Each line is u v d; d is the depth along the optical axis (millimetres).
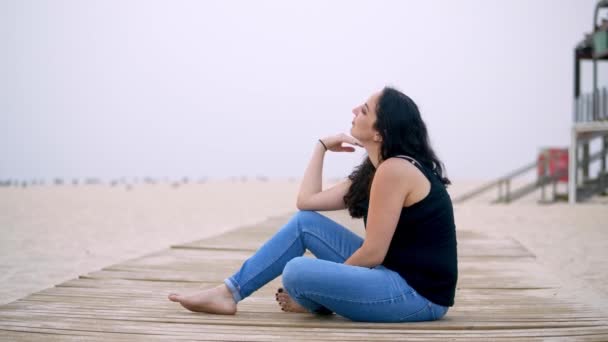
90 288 4004
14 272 6918
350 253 3059
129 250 9188
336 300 2818
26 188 50688
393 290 2777
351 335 2691
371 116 2832
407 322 2889
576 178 19969
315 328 2836
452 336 2713
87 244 10008
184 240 10703
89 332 2760
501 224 12859
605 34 17500
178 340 2617
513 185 47125
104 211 19484
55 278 6492
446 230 2795
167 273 4781
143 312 3211
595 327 2945
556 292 4117
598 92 18047
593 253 8109
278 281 4523
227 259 5711
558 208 17625
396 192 2691
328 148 3318
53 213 18203
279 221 10648
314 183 3213
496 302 3707
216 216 17594
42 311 3225
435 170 2861
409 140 2797
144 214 18203
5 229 12633
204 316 3105
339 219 9883
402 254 2801
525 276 4891
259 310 3307
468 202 24172
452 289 2844
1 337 2660
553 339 2693
